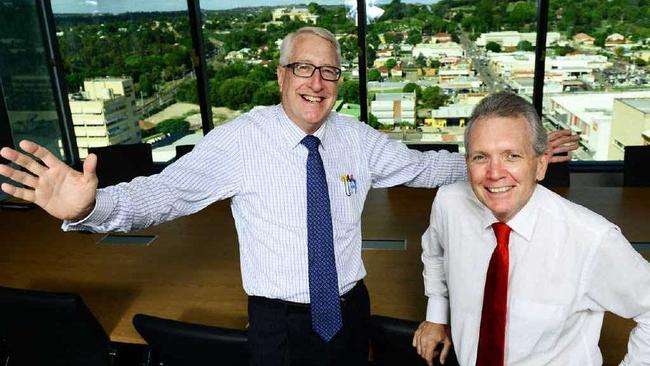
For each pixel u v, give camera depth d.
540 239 1.14
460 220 1.26
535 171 1.11
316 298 1.44
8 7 4.59
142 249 2.53
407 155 1.69
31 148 1.07
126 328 1.86
